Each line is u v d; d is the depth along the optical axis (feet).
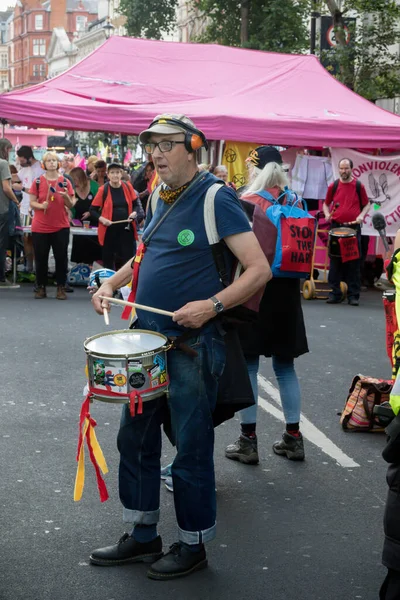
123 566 12.94
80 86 49.60
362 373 26.32
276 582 12.57
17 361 26.35
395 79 65.98
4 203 42.32
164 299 12.32
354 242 40.14
